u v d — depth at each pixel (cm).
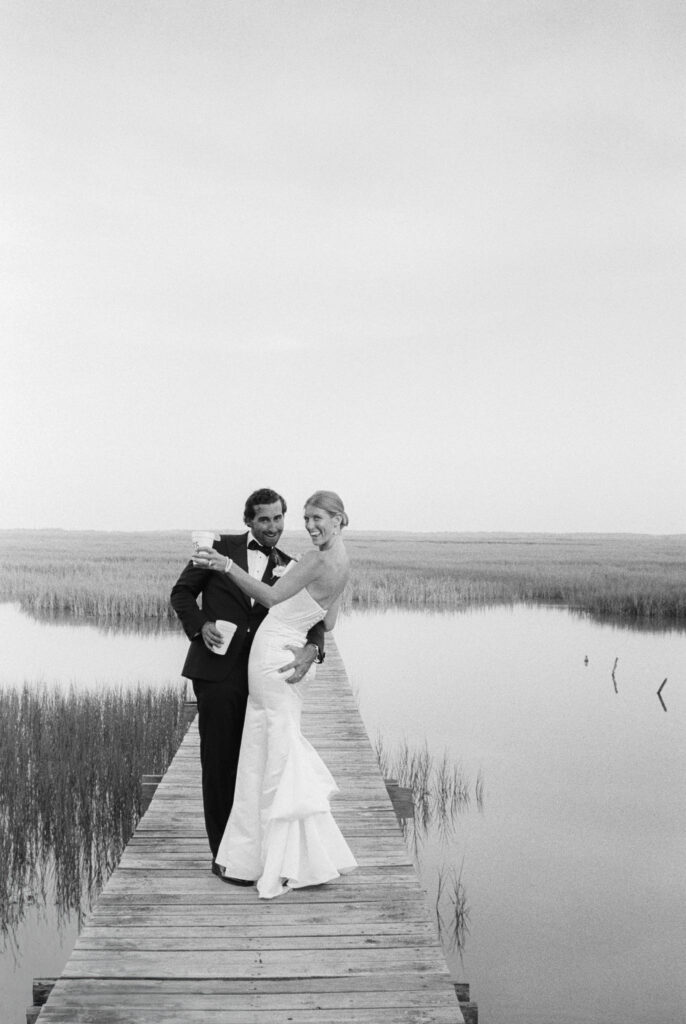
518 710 1585
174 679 1830
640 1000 598
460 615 3528
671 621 3356
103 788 955
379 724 1456
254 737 502
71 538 11969
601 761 1216
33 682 1778
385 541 12812
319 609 497
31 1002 581
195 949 432
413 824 952
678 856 853
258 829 503
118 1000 389
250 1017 377
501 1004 596
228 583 513
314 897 492
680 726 1462
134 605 3478
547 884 780
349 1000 391
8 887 758
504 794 1050
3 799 915
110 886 507
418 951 432
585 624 3180
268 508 509
